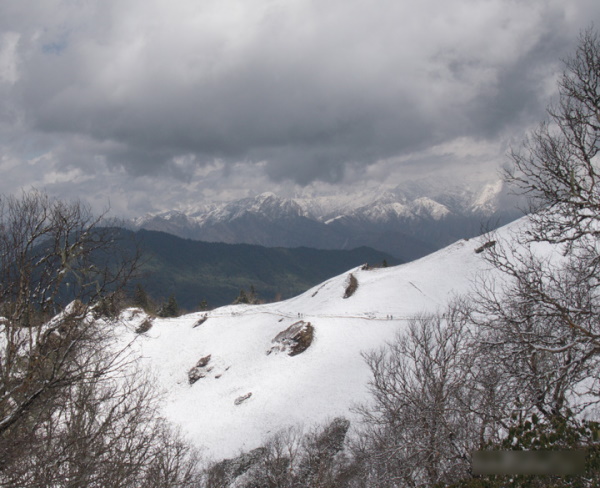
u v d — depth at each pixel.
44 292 11.16
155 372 71.50
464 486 10.80
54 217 11.59
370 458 22.47
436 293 85.19
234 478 41.22
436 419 17.84
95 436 11.42
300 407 53.12
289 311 95.69
